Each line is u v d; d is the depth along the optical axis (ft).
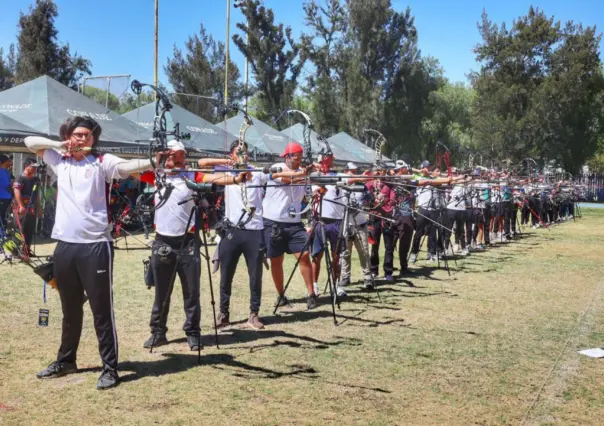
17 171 56.29
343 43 152.46
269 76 132.46
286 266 38.19
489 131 156.25
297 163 23.98
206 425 13.69
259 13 129.49
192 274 19.20
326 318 24.35
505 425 13.97
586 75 159.84
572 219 91.25
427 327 23.11
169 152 15.79
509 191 58.03
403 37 151.33
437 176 39.24
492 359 19.08
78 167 15.79
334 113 147.95
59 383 16.17
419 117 155.74
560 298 29.14
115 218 23.08
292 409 14.73
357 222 29.66
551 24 159.74
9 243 17.81
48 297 26.55
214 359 18.62
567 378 17.29
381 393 15.92
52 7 123.34
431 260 42.39
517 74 162.09
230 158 21.49
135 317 23.57
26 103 47.19
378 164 32.73
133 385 16.14
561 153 160.66
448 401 15.42
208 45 129.80
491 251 48.93
